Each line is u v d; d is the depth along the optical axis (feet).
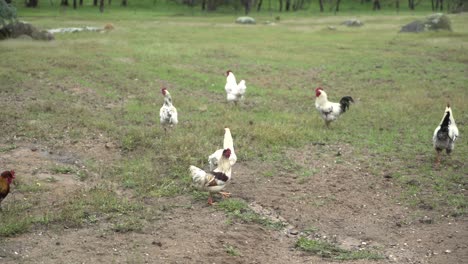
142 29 137.90
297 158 43.98
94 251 27.35
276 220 32.71
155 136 47.88
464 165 42.65
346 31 143.64
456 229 31.58
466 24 150.10
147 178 37.81
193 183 34.27
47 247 27.55
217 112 57.98
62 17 178.91
